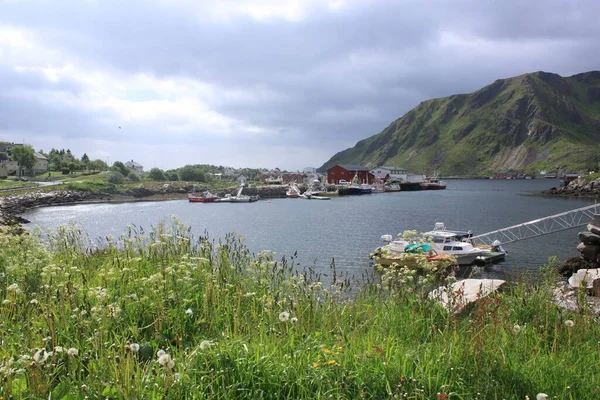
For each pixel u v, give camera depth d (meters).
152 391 3.96
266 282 7.84
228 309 6.40
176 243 10.54
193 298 6.82
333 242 40.75
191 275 7.82
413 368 4.84
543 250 34.75
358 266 28.66
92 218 66.50
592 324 6.93
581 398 4.54
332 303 7.21
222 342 4.94
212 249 9.97
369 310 7.21
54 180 125.00
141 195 128.75
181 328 5.83
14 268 7.76
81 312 5.41
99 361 4.51
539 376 4.85
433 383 4.54
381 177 194.88
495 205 82.75
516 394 4.48
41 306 5.63
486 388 4.44
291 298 7.04
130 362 4.25
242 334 5.57
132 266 8.27
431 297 7.60
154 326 5.83
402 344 5.60
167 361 3.87
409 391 4.36
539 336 6.18
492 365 4.88
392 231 48.38
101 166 170.00
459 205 84.69
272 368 4.50
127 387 3.84
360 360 4.78
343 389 4.30
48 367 4.18
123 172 159.62
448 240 31.56
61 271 7.64
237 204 106.81
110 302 6.34
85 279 7.38
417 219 60.59
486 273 27.52
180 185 143.00
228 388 4.20
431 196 120.38
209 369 4.44
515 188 156.12
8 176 131.38
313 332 5.83
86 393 3.97
